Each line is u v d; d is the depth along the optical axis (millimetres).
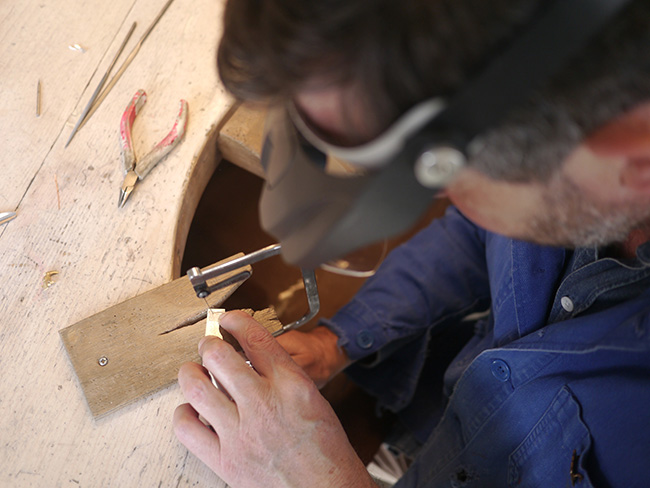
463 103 315
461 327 1123
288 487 624
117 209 811
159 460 661
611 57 332
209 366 641
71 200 809
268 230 451
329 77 323
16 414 671
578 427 657
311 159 425
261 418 631
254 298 1157
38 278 752
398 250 1040
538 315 762
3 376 689
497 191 406
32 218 792
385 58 305
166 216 819
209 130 891
